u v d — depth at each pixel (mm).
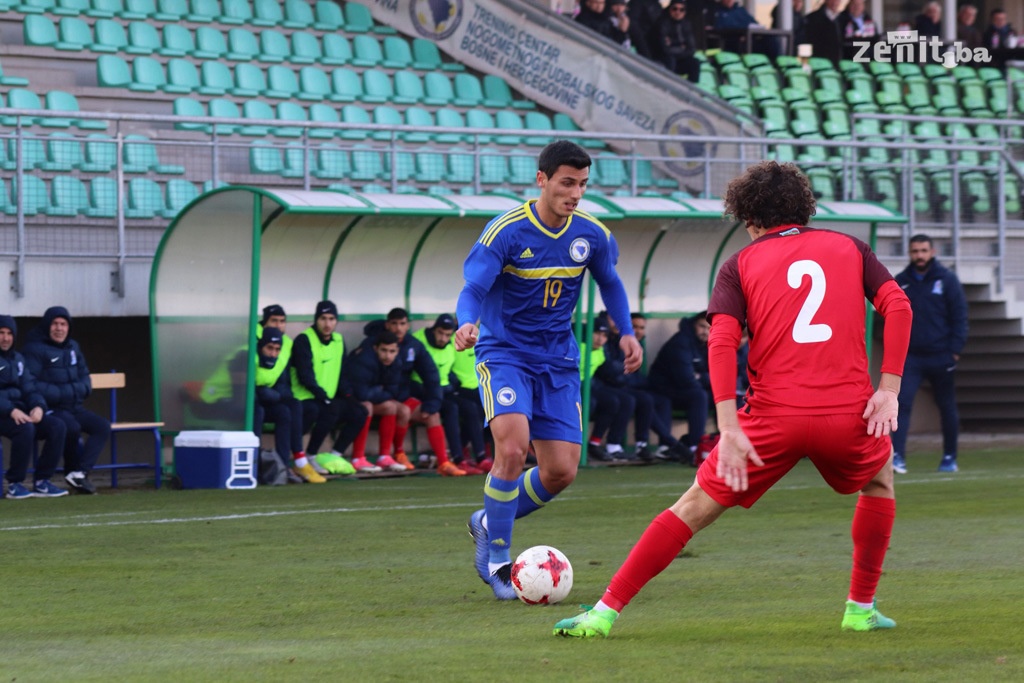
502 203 47406
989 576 21797
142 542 27281
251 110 59062
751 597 19766
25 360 38719
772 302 15312
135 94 57906
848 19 84875
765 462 15352
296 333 46969
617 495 37125
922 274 44125
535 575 19125
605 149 63344
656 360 51062
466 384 47312
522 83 66438
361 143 58656
